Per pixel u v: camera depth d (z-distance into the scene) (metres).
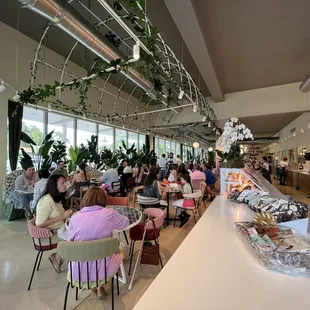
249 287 0.77
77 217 1.66
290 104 7.01
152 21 3.85
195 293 0.73
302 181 7.81
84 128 6.81
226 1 3.28
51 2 2.15
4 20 4.23
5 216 4.34
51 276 2.31
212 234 1.31
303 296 0.72
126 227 1.86
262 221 1.30
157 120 10.02
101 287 1.99
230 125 2.95
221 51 4.82
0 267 2.49
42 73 5.06
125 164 7.04
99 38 2.90
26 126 5.05
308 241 1.09
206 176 6.40
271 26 3.91
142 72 3.72
